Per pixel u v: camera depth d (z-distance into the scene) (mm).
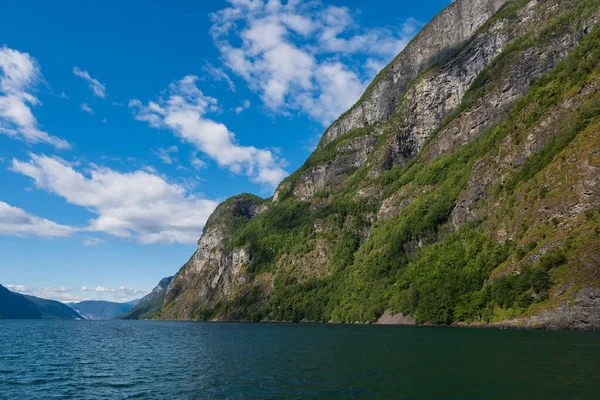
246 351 72250
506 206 121250
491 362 48250
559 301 84500
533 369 42906
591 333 73375
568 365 44344
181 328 173625
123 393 39031
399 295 142625
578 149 101812
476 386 36562
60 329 182125
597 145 96562
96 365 58156
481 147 157625
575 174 98625
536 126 124750
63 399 36875
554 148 112188
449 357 54031
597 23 142750
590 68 118812
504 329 90875
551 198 102188
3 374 50344
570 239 90500
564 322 81812
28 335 132500
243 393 37719
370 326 134125
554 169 106750
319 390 37688
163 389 40469
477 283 113875
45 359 65688
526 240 103000
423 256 150625
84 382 44875
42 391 40375
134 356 68812
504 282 99375
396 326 125500
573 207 95125
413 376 42406
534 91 138625
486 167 143875
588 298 80062
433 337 81750
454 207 156000
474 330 92938
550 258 90750
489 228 125688
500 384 36875
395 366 49062
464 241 135500
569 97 117750
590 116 106812
